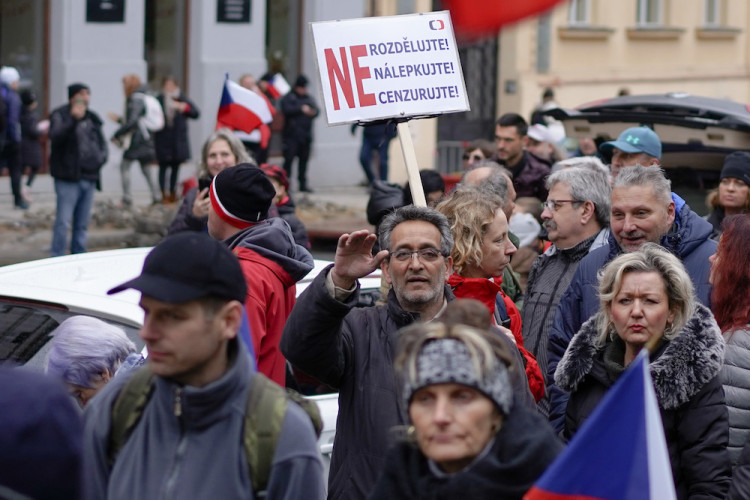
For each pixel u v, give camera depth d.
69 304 5.23
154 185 18.33
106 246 15.68
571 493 2.97
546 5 3.19
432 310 4.38
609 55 26.52
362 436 4.21
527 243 8.10
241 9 20.70
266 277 4.92
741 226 4.92
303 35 22.23
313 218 18.19
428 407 2.96
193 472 3.11
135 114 17.52
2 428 2.43
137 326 5.09
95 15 19.11
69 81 18.94
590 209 6.28
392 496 3.05
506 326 5.39
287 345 4.13
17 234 15.70
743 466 4.04
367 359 4.29
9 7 19.11
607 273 4.60
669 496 3.03
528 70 24.84
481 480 2.93
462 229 5.01
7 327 5.26
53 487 2.47
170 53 20.56
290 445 3.13
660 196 5.66
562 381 4.67
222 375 3.19
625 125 9.51
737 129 8.80
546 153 12.45
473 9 3.20
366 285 6.22
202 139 20.58
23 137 17.73
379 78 5.62
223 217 5.22
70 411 2.53
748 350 4.74
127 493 3.15
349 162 22.50
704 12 28.81
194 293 3.08
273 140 21.67
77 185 14.10
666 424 4.41
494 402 2.95
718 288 4.91
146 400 3.26
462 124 24.88
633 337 4.51
